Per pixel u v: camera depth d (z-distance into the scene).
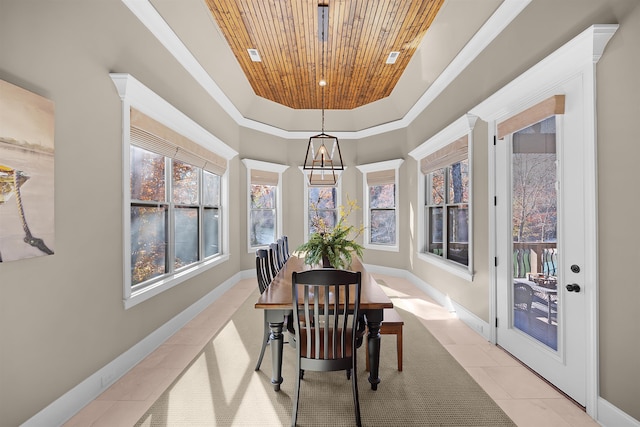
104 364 2.19
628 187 1.62
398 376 2.32
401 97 5.16
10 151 1.51
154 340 2.81
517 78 2.39
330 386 2.19
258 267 2.60
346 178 6.40
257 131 5.87
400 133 5.68
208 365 2.50
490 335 2.93
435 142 4.18
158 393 2.12
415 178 5.13
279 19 3.36
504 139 2.73
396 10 3.21
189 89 3.58
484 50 3.00
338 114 6.23
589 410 1.86
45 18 1.76
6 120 1.49
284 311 2.09
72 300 1.93
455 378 2.29
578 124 1.95
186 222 3.74
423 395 2.08
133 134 2.55
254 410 1.93
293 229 6.39
